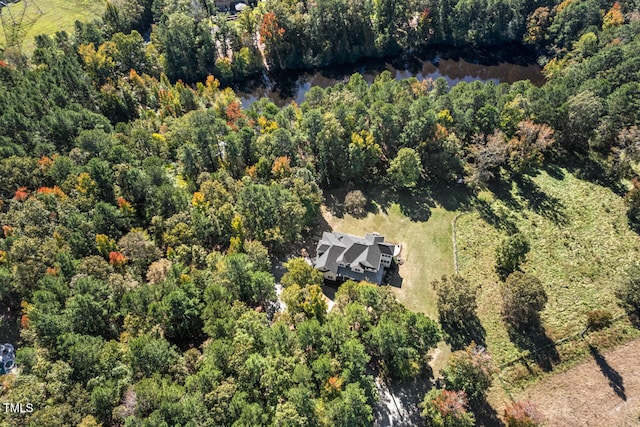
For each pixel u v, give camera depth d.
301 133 110.62
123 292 73.94
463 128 112.50
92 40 156.38
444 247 94.06
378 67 167.50
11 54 144.25
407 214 102.00
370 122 111.00
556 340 76.69
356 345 64.25
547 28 163.75
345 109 109.06
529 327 78.81
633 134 105.75
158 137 114.19
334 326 67.44
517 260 86.31
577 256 90.25
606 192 103.56
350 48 168.00
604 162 111.00
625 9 157.38
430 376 72.94
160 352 62.75
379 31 168.88
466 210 101.88
